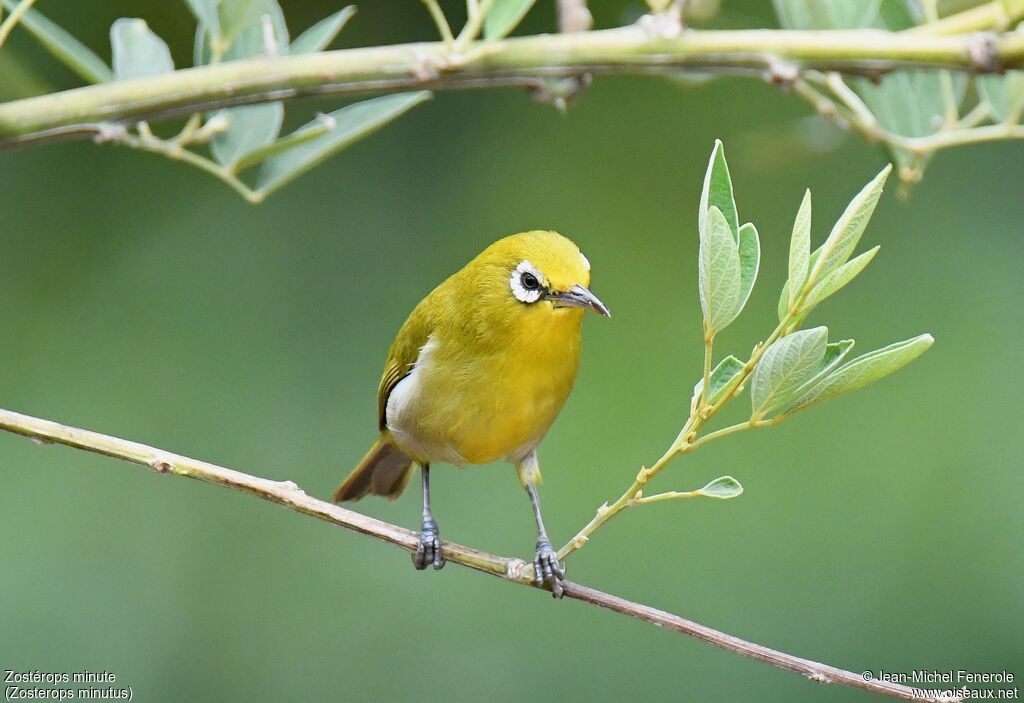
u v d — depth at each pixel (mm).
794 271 4750
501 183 14359
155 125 13961
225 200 13961
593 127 14609
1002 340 13117
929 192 13828
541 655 11672
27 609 11820
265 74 5863
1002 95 6719
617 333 13766
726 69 5758
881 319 13438
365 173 14258
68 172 13766
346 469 12984
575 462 12953
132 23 6867
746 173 14188
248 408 13141
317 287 13789
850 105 6832
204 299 13578
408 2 14273
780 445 12773
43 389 12953
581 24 6840
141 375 13117
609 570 12117
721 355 13555
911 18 6812
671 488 12664
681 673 11516
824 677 5617
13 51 13258
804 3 6160
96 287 13492
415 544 6254
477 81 5879
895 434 12781
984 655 11602
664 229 14234
